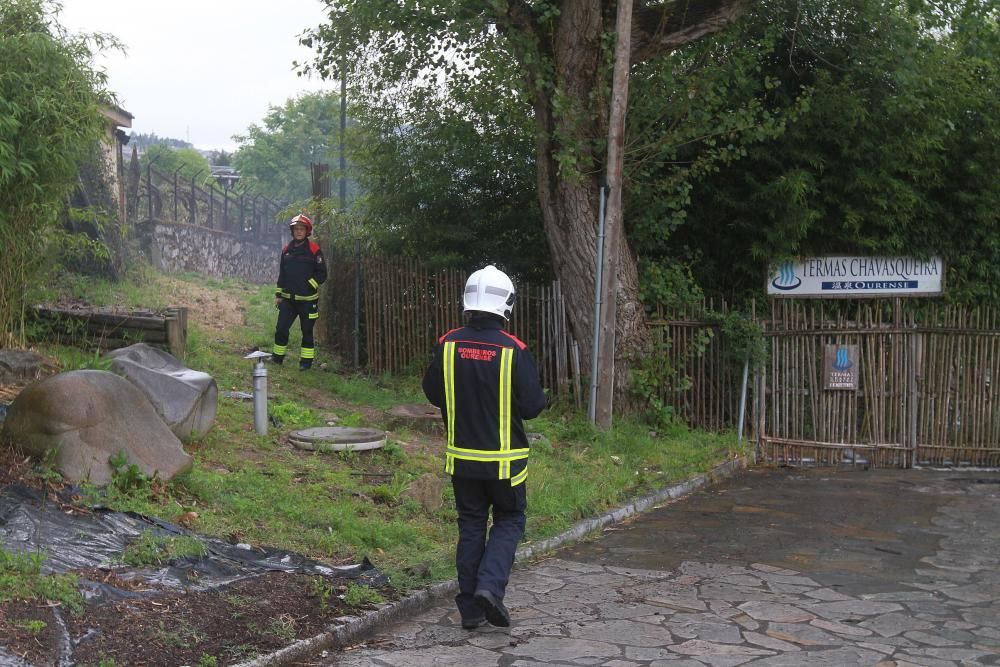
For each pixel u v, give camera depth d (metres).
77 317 10.88
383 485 7.91
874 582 6.52
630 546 7.53
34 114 8.73
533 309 13.21
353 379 13.50
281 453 8.60
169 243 23.91
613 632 5.37
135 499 6.26
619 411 12.45
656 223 12.78
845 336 12.35
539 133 12.29
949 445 12.45
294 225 13.20
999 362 12.48
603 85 11.75
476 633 5.34
